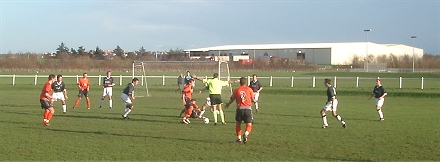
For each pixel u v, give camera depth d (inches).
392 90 1562.5
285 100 1282.0
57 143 544.7
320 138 590.9
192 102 740.0
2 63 2691.9
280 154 488.1
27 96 1353.3
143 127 687.7
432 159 464.8
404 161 455.8
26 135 602.5
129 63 2977.4
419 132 644.7
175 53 3944.4
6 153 485.1
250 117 546.3
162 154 485.4
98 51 4069.9
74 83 1916.8
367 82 2218.3
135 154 484.4
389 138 591.2
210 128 679.7
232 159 462.9
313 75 2783.0
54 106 1046.4
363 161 456.8
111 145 534.6
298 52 4239.7
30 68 2721.5
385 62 3823.8
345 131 655.1
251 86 939.3
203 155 481.1
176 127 689.0
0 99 1234.0
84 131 641.6
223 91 1364.4
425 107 1068.5
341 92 1515.7
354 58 4033.0
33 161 449.1
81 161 450.9
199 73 1605.6
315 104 1140.5
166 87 1694.1
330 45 4247.0
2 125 700.7
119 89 1679.4
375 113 919.7
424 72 3043.8
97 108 1007.6
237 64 3346.5
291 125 721.6
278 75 2714.1
